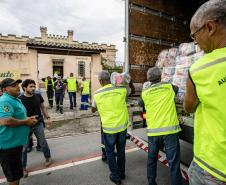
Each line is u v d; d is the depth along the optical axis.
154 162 2.84
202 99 1.10
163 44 4.47
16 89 2.77
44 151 3.94
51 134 6.29
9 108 2.59
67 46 11.53
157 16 4.34
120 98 3.20
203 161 1.14
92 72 12.52
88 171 3.74
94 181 3.38
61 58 29.55
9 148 2.58
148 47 4.21
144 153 4.48
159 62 4.17
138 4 4.01
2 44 21.73
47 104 12.18
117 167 3.23
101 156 4.41
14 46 22.23
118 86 3.23
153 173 2.85
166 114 2.67
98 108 3.28
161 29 4.41
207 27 1.09
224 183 1.06
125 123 3.24
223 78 1.02
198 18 1.12
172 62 3.78
